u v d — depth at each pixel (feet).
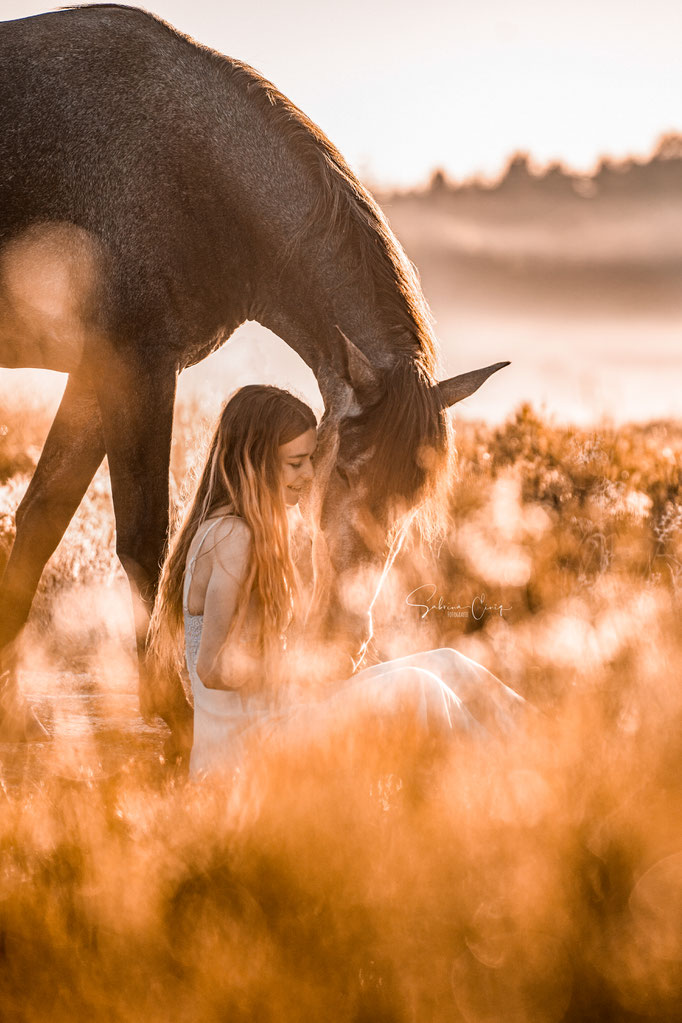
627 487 88.07
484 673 41.55
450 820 30.83
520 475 89.81
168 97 55.88
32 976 26.27
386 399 47.83
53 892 28.63
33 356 57.57
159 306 55.47
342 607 47.26
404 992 25.34
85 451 58.90
